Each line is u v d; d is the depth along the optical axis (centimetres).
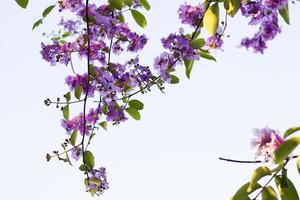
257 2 448
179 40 511
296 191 275
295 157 276
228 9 430
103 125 555
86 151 527
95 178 526
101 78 542
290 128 278
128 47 550
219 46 517
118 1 520
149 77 541
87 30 527
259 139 295
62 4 525
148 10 518
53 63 541
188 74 520
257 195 279
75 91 534
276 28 444
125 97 548
